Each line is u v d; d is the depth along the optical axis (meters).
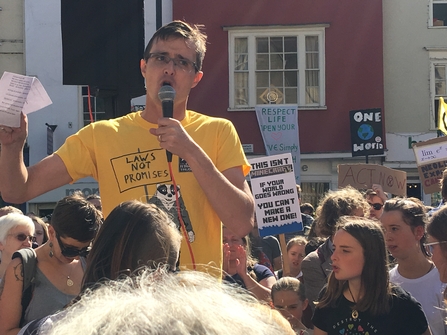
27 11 15.62
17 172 2.39
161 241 1.96
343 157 15.59
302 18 15.80
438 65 15.93
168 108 2.42
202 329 0.83
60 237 3.00
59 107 15.60
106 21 4.94
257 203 6.45
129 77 4.99
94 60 4.92
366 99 15.70
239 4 15.80
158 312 0.85
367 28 15.75
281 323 1.44
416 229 3.82
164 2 15.90
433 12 16.05
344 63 15.77
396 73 15.91
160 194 2.46
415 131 15.86
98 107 15.69
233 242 4.32
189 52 2.57
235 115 15.80
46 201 14.83
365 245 3.12
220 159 2.59
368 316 3.12
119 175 2.50
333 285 3.24
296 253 5.90
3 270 4.45
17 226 4.48
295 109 14.57
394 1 15.91
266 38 15.89
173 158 2.50
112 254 1.95
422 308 3.49
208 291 0.96
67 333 0.87
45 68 15.64
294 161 14.52
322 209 4.50
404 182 7.52
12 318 2.92
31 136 15.54
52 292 2.99
